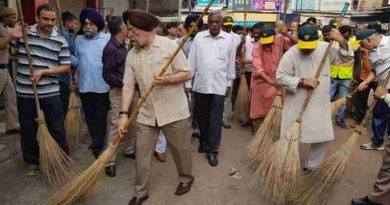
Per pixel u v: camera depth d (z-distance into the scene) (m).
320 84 3.44
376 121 4.95
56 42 3.58
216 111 4.24
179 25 6.09
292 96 3.51
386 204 3.22
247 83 6.33
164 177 3.96
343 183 3.93
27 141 3.85
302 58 3.42
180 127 3.31
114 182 3.77
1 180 3.71
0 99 6.00
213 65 4.14
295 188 3.25
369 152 4.96
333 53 3.48
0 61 4.63
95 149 4.17
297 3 20.97
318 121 3.48
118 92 3.92
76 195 3.04
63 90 4.58
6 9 4.56
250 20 18.69
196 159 4.45
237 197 3.55
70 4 7.94
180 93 3.28
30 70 3.41
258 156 4.11
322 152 3.71
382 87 3.24
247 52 6.13
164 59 3.11
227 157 4.56
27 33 3.52
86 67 3.99
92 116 4.14
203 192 3.63
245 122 6.00
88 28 3.98
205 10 3.02
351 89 6.14
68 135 4.55
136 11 2.99
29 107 3.69
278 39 4.98
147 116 3.20
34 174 3.82
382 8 17.36
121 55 3.81
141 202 3.34
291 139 3.30
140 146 3.26
